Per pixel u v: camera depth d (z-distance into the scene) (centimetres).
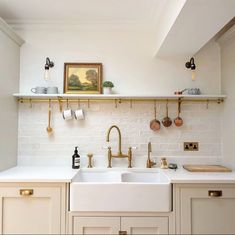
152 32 248
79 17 234
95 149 246
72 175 195
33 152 245
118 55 249
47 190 185
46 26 246
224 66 240
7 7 215
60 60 247
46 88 235
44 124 246
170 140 246
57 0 202
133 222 183
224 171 215
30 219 184
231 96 225
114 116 247
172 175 199
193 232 184
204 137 246
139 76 248
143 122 247
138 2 205
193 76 240
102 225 183
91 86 245
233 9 153
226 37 228
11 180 183
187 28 180
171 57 248
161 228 183
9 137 225
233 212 185
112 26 246
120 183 184
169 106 248
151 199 183
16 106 240
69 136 246
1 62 207
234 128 220
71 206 183
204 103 247
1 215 184
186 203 185
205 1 144
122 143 246
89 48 249
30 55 247
